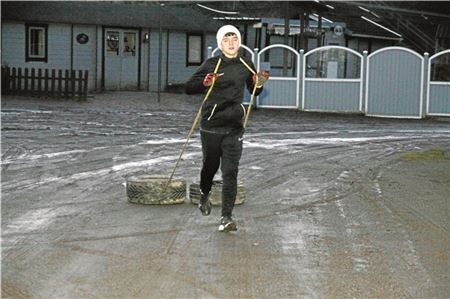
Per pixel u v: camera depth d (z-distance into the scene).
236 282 5.41
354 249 6.40
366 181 10.07
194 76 6.84
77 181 9.64
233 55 6.79
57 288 5.21
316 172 10.81
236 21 32.34
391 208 8.23
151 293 5.13
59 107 22.28
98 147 13.16
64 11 29.86
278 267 5.81
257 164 11.51
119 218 7.50
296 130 17.56
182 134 15.69
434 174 10.77
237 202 8.27
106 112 21.06
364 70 23.22
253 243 6.56
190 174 10.31
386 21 38.25
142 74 31.84
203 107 6.84
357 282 5.46
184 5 32.97
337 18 36.50
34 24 29.42
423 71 22.81
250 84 6.97
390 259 6.10
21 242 6.48
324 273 5.67
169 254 6.14
